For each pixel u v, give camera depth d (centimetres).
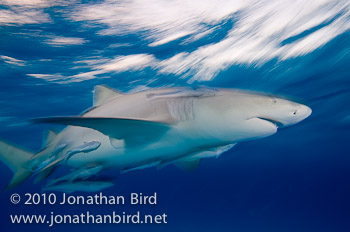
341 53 1162
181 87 353
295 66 1279
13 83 1274
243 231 4500
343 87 1470
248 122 296
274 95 296
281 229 4878
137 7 938
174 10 966
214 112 304
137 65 1216
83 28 1000
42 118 249
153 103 346
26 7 887
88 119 272
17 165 486
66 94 1425
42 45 1057
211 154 438
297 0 933
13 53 1080
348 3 912
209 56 1196
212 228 4356
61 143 448
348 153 3812
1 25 941
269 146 2853
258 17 1011
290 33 1075
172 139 336
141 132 320
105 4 912
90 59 1156
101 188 573
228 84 1416
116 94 427
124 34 1045
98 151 398
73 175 440
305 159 4388
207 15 996
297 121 292
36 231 3512
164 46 1120
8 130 1897
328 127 2239
